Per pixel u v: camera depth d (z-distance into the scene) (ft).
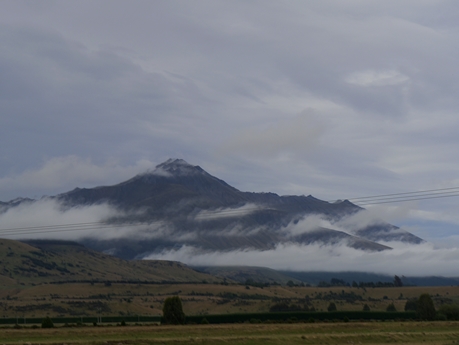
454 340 320.29
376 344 290.76
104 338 284.61
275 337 293.43
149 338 278.67
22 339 281.13
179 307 462.19
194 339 271.49
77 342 254.27
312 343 284.41
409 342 304.50
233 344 269.85
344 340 296.92
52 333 312.91
